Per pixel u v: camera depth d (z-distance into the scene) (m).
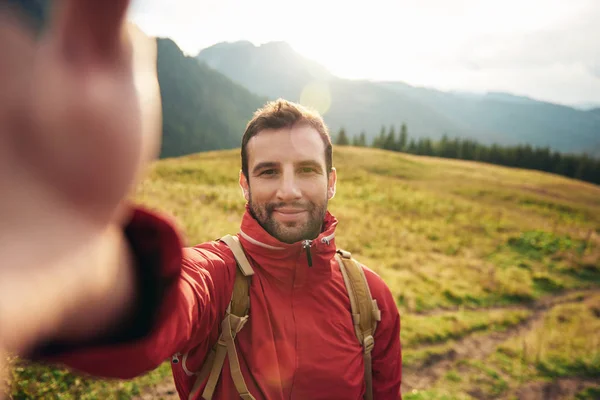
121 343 0.30
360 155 49.09
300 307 1.53
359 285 1.74
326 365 1.48
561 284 14.59
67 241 0.15
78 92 0.14
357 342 1.64
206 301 1.14
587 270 16.61
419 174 44.53
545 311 11.87
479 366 8.02
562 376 7.92
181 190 22.70
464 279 13.69
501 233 21.77
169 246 0.38
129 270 0.32
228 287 1.43
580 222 30.81
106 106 0.14
